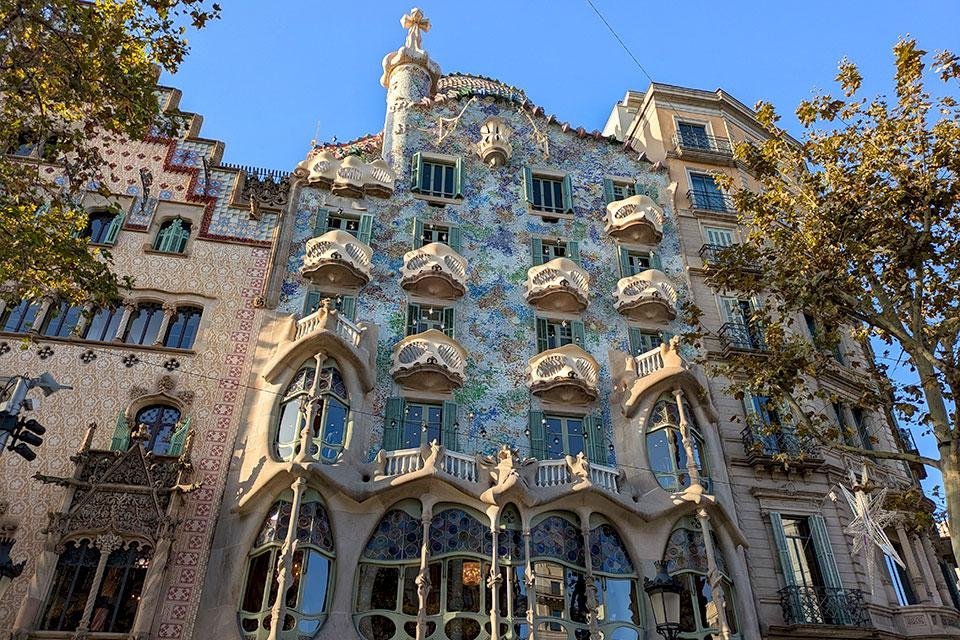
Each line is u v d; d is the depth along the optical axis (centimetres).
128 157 2694
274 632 1677
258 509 1922
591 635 1866
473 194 2942
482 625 1834
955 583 2578
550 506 2016
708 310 2791
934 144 1712
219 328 2345
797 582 2222
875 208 1738
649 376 2339
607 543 2052
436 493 1994
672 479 2183
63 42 1667
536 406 2397
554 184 3086
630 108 3891
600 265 2850
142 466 1972
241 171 2736
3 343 2180
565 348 2445
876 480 2562
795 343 1848
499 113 3247
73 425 2075
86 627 1733
